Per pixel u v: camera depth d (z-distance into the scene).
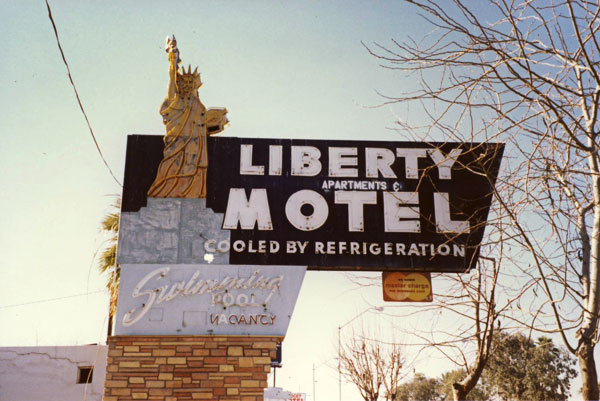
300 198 14.88
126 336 13.55
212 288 14.02
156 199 14.75
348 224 14.70
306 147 15.30
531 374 40.22
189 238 14.47
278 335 13.71
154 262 14.25
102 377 26.52
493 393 42.03
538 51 9.09
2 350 26.25
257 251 14.40
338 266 14.38
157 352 13.50
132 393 13.23
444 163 15.18
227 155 15.18
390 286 14.55
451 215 14.82
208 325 13.72
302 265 14.34
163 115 15.42
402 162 15.25
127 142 15.16
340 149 15.31
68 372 26.39
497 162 15.07
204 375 13.40
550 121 9.29
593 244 9.05
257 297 13.99
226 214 14.68
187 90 15.56
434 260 14.46
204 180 14.92
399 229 14.68
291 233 14.58
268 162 15.14
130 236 14.43
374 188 15.02
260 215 14.70
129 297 13.88
